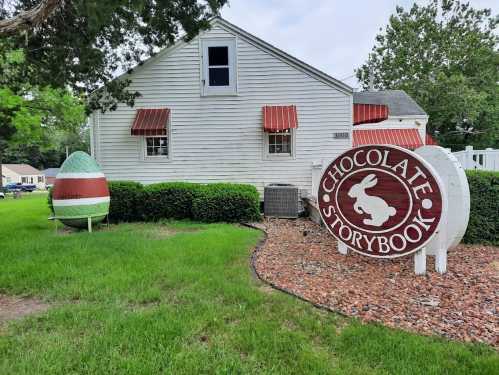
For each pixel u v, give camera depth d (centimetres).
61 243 607
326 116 1034
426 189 417
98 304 342
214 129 1049
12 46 813
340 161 493
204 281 402
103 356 245
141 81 1039
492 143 2511
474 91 2225
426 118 1489
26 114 2264
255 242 613
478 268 452
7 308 343
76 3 605
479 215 590
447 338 270
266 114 1016
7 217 1008
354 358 242
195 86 1041
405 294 362
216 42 1032
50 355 247
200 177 1055
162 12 785
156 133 1034
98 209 768
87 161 771
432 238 414
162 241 618
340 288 382
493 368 227
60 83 826
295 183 1048
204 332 281
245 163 1052
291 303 338
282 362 238
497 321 299
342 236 502
